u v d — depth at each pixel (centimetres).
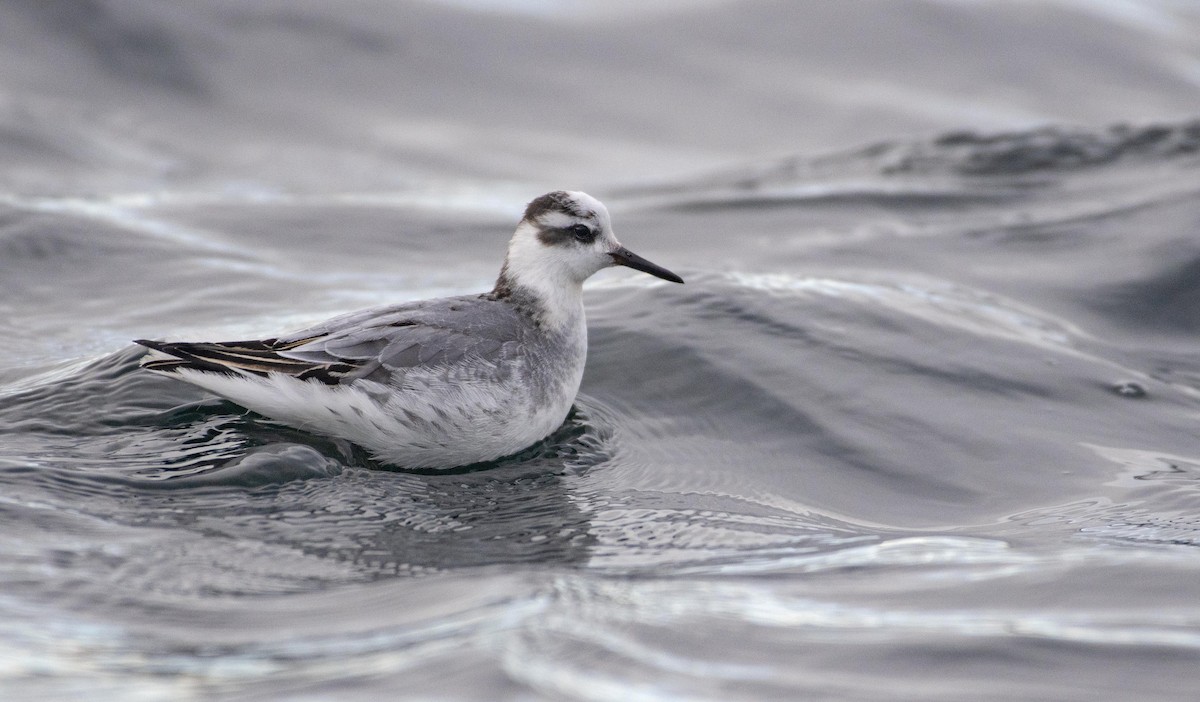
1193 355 1330
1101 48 2553
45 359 1180
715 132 2312
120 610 723
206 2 2442
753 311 1316
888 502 1002
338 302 1404
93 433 1001
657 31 2603
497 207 1869
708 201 1855
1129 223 1625
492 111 2358
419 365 999
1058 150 1970
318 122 2256
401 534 883
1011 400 1184
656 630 700
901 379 1207
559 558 850
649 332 1265
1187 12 2742
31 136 2045
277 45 2417
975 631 712
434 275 1550
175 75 2302
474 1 2623
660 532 912
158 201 1777
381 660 650
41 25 2294
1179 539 908
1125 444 1117
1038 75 2475
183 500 902
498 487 992
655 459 1064
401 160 2166
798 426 1120
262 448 986
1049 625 725
